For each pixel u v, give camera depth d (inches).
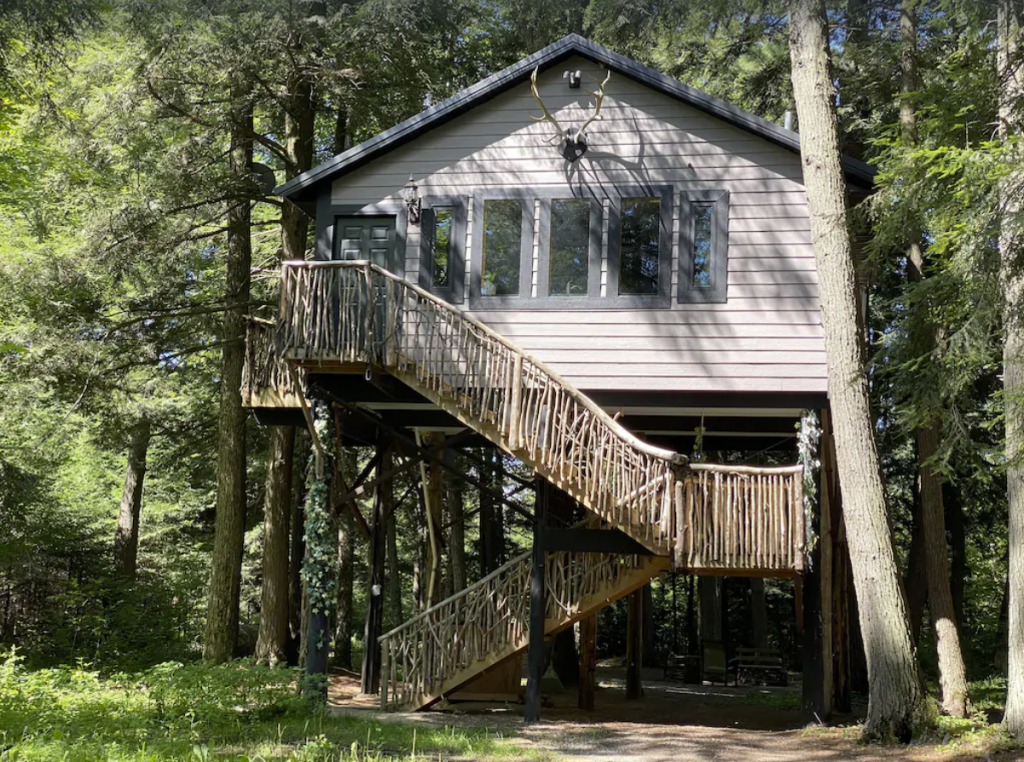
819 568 510.3
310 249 853.2
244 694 489.1
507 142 562.3
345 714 514.9
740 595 1198.3
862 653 760.3
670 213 539.8
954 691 558.3
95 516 1034.7
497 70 842.8
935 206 472.1
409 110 739.4
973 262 438.6
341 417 569.9
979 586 1047.6
